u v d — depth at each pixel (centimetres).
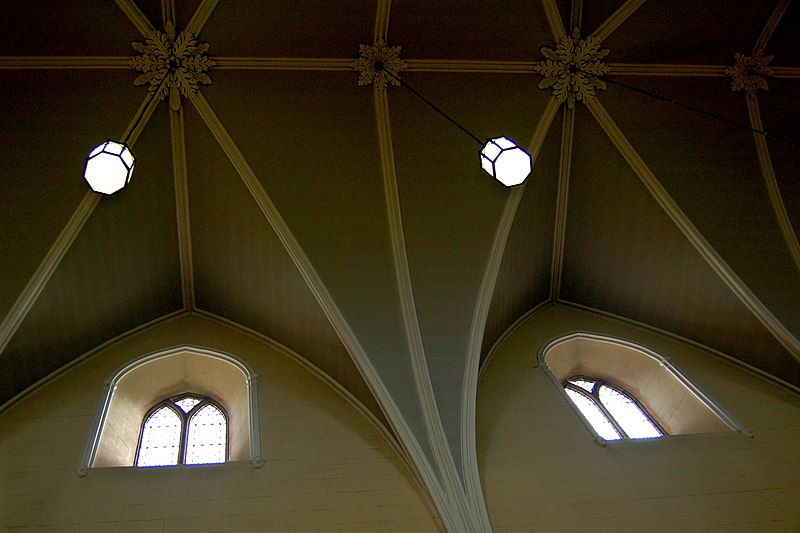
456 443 770
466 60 961
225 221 962
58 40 844
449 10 918
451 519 691
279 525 687
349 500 722
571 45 966
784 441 833
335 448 792
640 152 995
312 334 925
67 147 875
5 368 816
